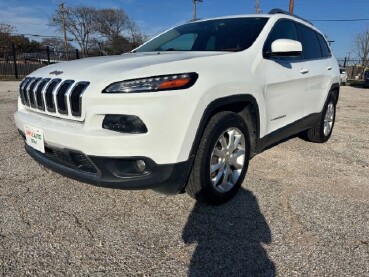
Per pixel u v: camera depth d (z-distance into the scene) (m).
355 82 27.27
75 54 21.61
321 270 1.98
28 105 2.85
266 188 3.14
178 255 2.11
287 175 3.50
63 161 2.48
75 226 2.40
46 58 21.34
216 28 3.56
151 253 2.12
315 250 2.17
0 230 2.31
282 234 2.36
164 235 2.32
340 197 2.99
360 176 3.54
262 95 2.98
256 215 2.62
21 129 2.84
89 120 2.22
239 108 2.92
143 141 2.14
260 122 3.03
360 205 2.83
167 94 2.17
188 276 1.92
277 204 2.81
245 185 3.19
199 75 2.35
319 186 3.23
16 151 4.02
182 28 3.92
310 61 4.12
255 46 3.08
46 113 2.57
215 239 2.29
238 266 2.01
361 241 2.29
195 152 2.39
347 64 33.84
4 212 2.56
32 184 3.07
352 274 1.95
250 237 2.32
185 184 2.46
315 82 4.14
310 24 4.47
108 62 2.59
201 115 2.32
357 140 5.21
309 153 4.34
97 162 2.20
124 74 2.19
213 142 2.50
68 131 2.26
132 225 2.43
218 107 2.56
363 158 4.21
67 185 3.07
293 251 2.16
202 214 2.61
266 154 4.21
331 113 4.93
